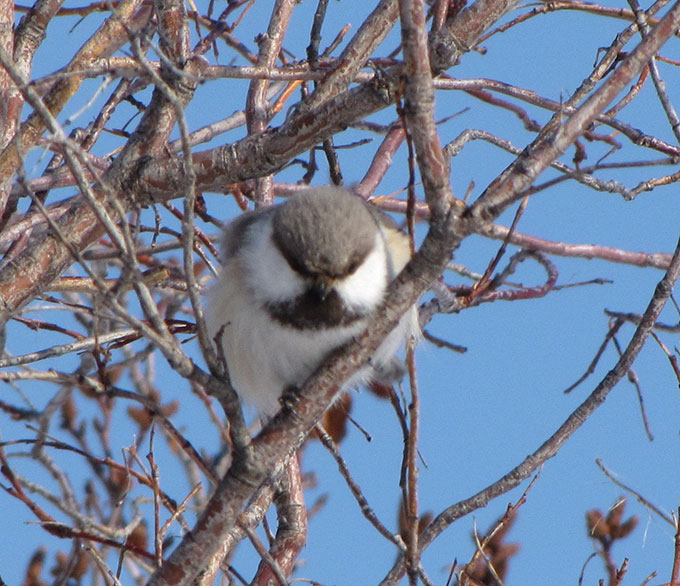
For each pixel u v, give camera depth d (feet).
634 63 21.01
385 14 30.53
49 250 26.63
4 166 27.40
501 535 31.76
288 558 30.30
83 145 31.81
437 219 21.33
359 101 25.48
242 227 32.14
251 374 31.42
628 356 25.79
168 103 26.89
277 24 35.76
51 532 25.29
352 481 22.91
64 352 28.17
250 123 35.63
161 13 26.68
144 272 29.37
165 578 22.39
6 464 25.94
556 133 21.03
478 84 33.40
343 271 28.96
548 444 25.52
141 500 29.68
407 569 21.25
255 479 22.34
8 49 27.78
